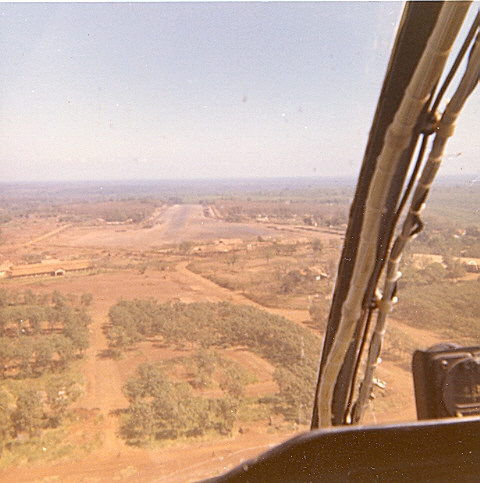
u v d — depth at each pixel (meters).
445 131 1.87
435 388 2.18
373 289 2.35
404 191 2.07
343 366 2.59
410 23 1.74
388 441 1.14
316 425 2.88
